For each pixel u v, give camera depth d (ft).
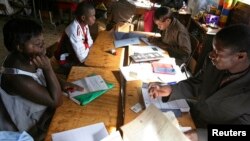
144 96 4.39
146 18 10.87
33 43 3.93
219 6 10.08
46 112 4.46
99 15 14.90
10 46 3.95
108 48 6.86
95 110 4.01
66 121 3.68
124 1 11.64
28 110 4.10
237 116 3.88
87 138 3.39
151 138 3.22
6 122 3.93
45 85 4.35
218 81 4.11
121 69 5.42
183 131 3.66
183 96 4.66
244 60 3.49
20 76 3.88
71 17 14.67
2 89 3.82
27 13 16.07
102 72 5.33
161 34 8.29
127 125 3.45
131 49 6.77
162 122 3.35
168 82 5.07
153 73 5.42
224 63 3.52
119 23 10.60
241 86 3.67
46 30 14.74
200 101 4.50
